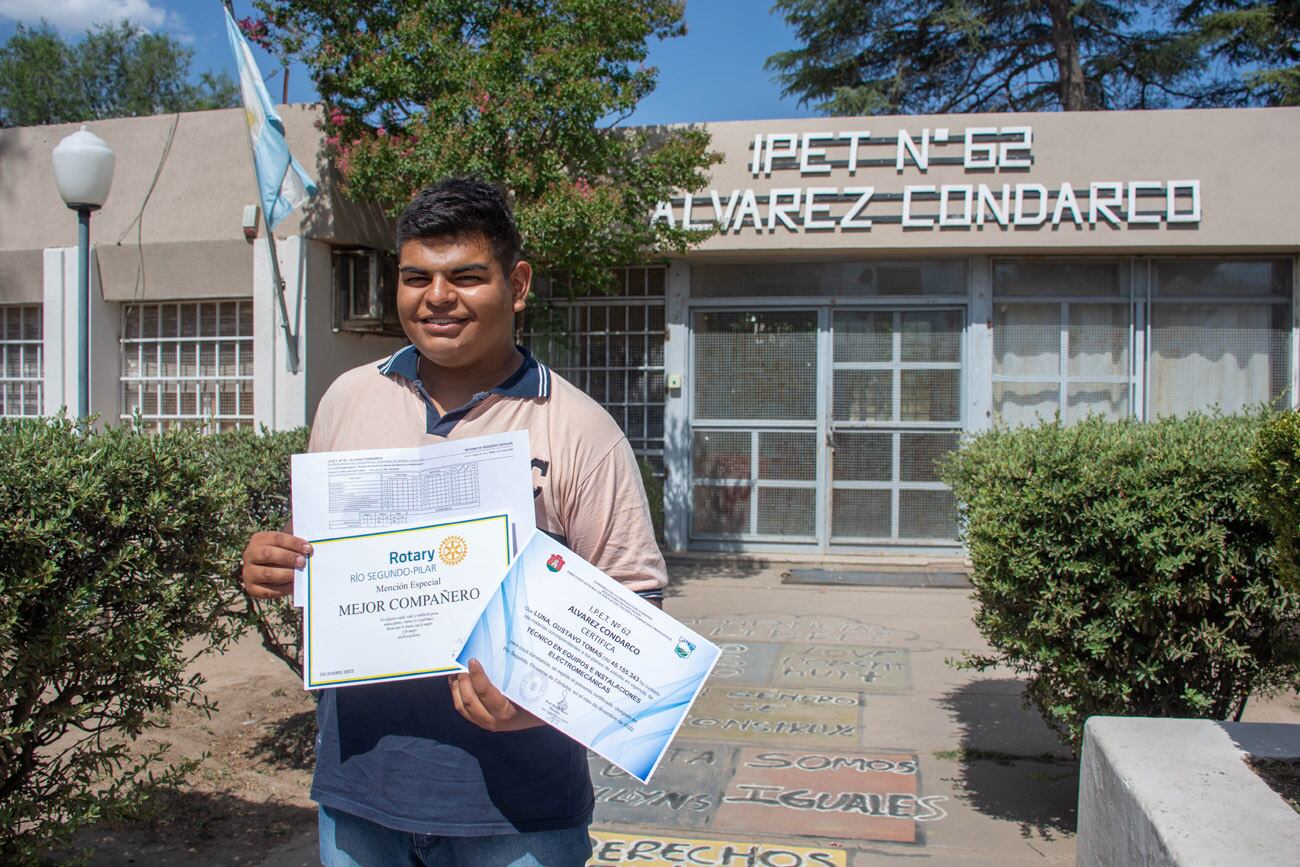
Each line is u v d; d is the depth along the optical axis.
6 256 9.43
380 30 7.87
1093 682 3.59
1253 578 3.36
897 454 9.38
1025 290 9.12
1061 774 4.41
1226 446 3.41
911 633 6.99
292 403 8.41
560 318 8.96
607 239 7.94
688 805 4.08
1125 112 8.46
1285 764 2.77
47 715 2.78
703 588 8.41
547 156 7.38
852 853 3.63
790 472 9.56
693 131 8.21
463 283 1.89
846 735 4.92
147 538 2.91
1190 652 3.46
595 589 1.75
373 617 1.83
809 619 7.39
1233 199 8.38
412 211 1.92
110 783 4.10
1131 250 8.76
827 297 9.39
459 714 1.86
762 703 5.43
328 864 1.96
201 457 3.15
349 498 1.87
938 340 9.27
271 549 1.84
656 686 1.73
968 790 4.23
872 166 8.74
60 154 6.29
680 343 9.63
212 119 8.83
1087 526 3.43
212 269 8.84
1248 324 8.88
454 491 1.86
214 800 4.08
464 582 1.82
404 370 2.04
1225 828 2.34
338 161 8.00
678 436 9.64
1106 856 2.82
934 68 21.52
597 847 3.68
